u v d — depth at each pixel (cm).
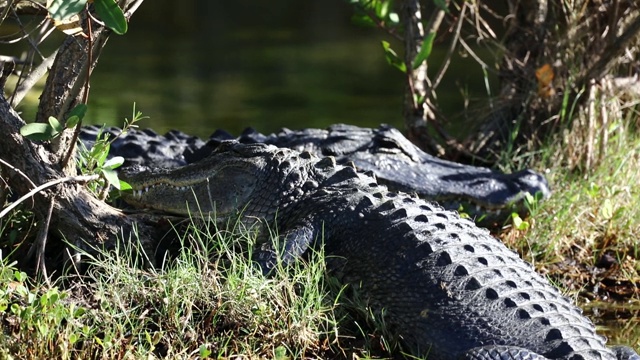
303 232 991
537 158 1468
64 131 970
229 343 886
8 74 967
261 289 918
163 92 2314
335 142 1316
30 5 1015
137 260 967
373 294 936
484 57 2612
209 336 891
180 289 916
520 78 1548
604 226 1293
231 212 1065
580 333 846
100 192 1073
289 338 891
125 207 1152
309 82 2470
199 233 1054
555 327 841
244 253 1023
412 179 1258
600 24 1491
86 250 1004
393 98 2272
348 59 2797
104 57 2783
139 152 1356
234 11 3681
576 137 1454
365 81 2486
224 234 1053
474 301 873
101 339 862
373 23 1550
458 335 858
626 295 1173
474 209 1244
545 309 872
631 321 1096
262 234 1054
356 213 995
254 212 1057
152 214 1081
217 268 969
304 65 2703
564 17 1530
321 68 2661
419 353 885
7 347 829
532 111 1511
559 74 1501
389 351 908
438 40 1548
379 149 1298
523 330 843
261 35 3200
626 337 1047
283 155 1084
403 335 905
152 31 3259
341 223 995
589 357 812
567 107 1481
